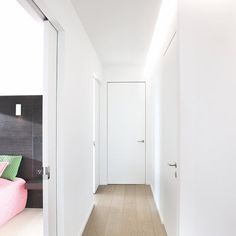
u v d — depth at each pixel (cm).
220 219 162
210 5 164
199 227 167
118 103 459
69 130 203
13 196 284
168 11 228
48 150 168
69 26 202
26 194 313
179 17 174
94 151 391
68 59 199
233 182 160
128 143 459
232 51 158
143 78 457
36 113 322
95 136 403
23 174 321
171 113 219
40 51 316
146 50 362
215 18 163
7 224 271
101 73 439
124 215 304
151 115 416
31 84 322
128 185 452
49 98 171
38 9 151
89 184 305
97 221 285
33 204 317
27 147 322
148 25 267
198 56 167
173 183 209
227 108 161
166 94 248
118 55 388
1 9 205
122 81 458
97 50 361
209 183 165
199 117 167
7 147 323
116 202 354
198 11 167
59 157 185
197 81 167
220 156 162
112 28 274
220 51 161
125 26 269
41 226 266
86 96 283
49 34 171
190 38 170
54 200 180
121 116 458
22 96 324
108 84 460
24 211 307
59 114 185
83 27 265
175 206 200
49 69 171
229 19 159
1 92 324
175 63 198
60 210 185
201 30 166
